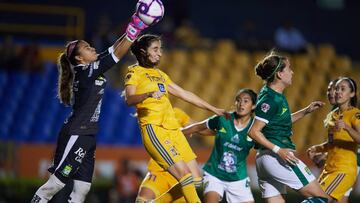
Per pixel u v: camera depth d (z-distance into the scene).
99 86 28.34
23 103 67.50
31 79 69.88
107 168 58.41
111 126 67.06
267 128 29.59
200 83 77.38
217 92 77.12
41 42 74.75
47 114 66.75
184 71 78.00
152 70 29.06
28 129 65.19
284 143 29.59
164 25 79.38
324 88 81.88
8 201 51.53
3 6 75.12
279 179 29.61
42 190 28.20
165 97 28.80
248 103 30.95
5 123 65.38
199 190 47.44
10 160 57.66
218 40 89.06
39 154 57.97
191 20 88.50
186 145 29.34
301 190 29.41
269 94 29.23
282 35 82.69
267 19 91.56
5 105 67.06
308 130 74.81
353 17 95.06
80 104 28.20
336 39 94.12
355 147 30.89
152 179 31.25
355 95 31.00
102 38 70.38
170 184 31.19
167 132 28.61
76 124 28.11
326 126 31.64
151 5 27.52
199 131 32.22
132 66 29.03
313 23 93.69
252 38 83.75
